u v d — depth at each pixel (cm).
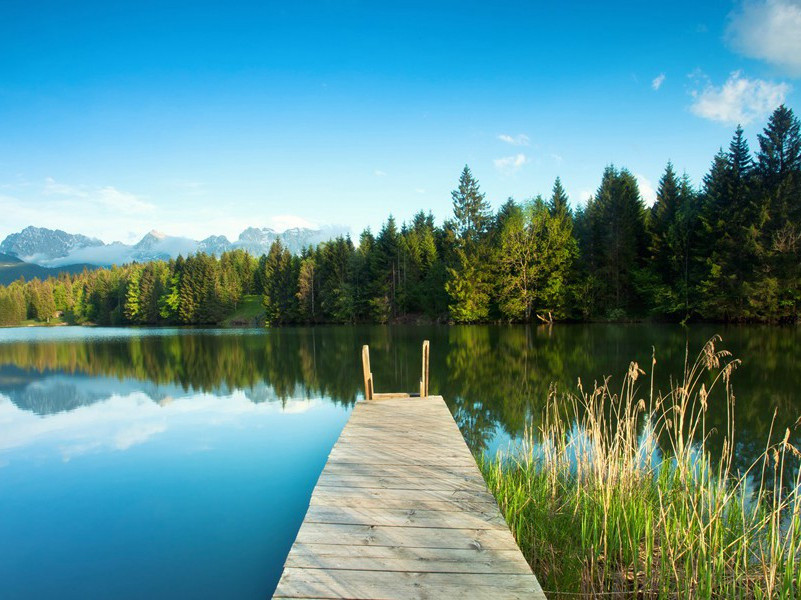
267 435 1154
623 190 3944
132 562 575
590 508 533
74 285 10631
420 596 271
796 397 1236
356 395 1617
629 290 3944
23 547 618
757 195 3200
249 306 7506
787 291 2973
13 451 1075
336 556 317
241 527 664
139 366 2516
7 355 3212
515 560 312
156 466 941
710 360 568
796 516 449
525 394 1388
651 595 403
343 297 5444
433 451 577
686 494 528
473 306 4356
